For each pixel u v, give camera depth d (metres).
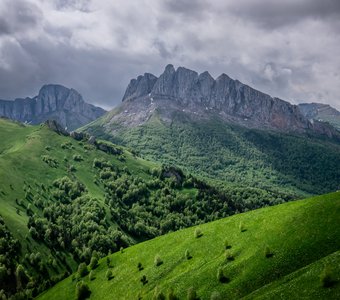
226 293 82.69
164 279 103.75
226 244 103.56
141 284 107.50
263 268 84.50
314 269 70.75
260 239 97.38
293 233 91.94
